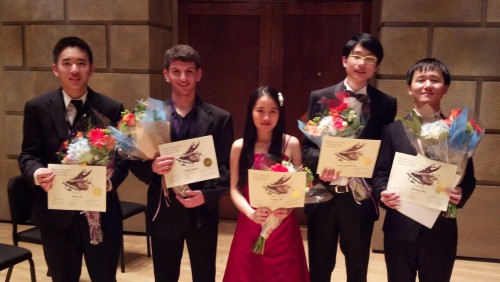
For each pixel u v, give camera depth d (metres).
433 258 1.98
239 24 4.11
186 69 2.04
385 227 2.09
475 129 1.83
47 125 2.03
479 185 3.46
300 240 2.16
